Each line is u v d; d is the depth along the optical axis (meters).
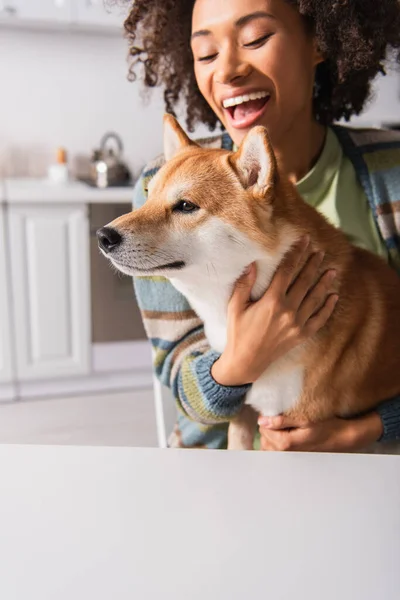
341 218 1.21
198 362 1.10
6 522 0.59
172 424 1.37
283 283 0.97
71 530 0.58
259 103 1.14
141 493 0.65
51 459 0.71
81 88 3.41
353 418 1.14
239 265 0.97
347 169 1.27
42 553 0.55
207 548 0.56
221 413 1.08
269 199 0.95
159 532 0.58
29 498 0.63
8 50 3.27
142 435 2.67
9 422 2.80
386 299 1.12
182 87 1.48
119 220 0.95
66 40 3.33
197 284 1.01
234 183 0.96
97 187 2.97
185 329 1.23
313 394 1.06
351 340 1.07
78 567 0.53
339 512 0.62
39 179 3.34
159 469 0.70
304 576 0.53
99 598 0.50
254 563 0.54
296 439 1.05
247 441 1.19
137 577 0.52
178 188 0.96
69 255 2.93
